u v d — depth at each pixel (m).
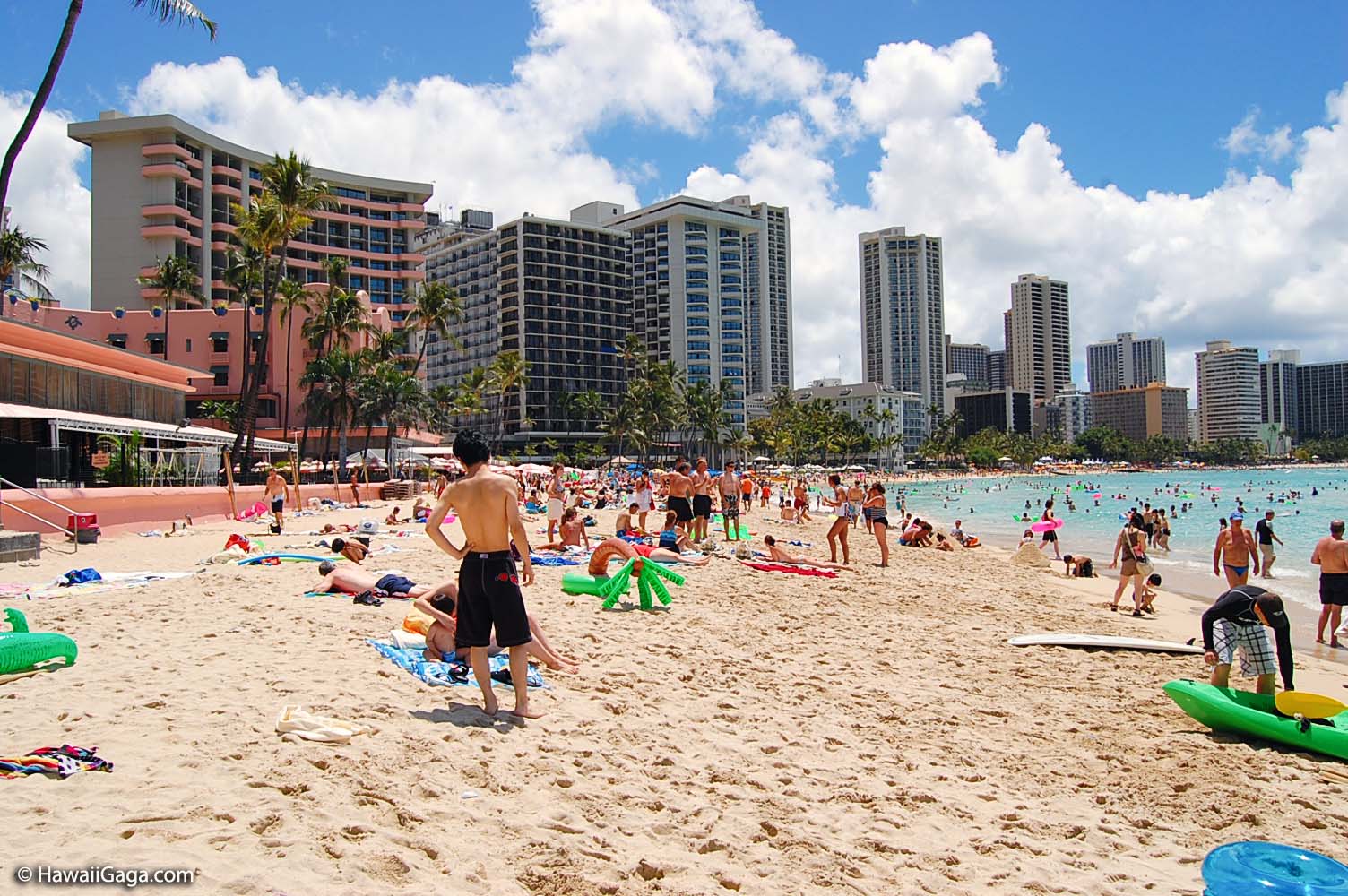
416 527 23.86
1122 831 4.86
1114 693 8.05
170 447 36.47
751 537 23.20
